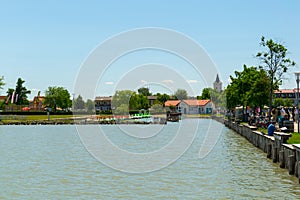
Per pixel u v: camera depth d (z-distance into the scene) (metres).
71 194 23.31
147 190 24.08
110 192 23.70
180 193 23.22
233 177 27.52
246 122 71.56
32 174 29.61
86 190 24.25
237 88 74.25
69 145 51.88
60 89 151.25
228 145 48.94
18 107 148.38
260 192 23.05
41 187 25.22
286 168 29.48
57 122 108.25
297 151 25.59
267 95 61.62
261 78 61.62
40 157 39.41
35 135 70.75
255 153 40.19
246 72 73.88
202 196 22.45
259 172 29.08
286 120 43.03
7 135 71.12
